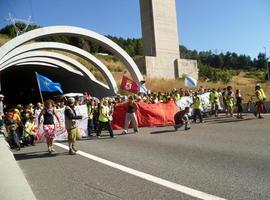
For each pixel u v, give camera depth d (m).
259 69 139.75
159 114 21.19
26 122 15.10
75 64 39.81
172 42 49.69
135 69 36.56
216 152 10.74
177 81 47.19
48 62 39.44
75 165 10.00
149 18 48.66
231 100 22.84
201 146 12.03
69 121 11.93
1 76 48.38
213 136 14.27
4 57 30.64
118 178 8.24
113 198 6.75
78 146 13.88
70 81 45.00
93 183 7.91
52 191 7.43
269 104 24.77
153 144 13.22
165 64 49.00
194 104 20.73
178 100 24.08
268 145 11.38
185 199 6.44
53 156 11.75
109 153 11.73
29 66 41.19
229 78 83.00
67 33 32.62
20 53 32.06
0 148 11.67
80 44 105.62
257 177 7.67
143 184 7.61
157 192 6.97
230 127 16.91
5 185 7.23
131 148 12.56
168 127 19.39
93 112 18.27
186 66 50.75
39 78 20.58
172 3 49.81
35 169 9.73
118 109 20.75
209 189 6.99
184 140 13.73
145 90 29.09
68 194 7.16
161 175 8.31
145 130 18.64
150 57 47.78
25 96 58.81
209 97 24.83
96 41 35.06
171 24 49.59
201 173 8.29
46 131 12.31
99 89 40.03
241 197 6.41
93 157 11.11
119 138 15.88
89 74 40.69
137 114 20.86
